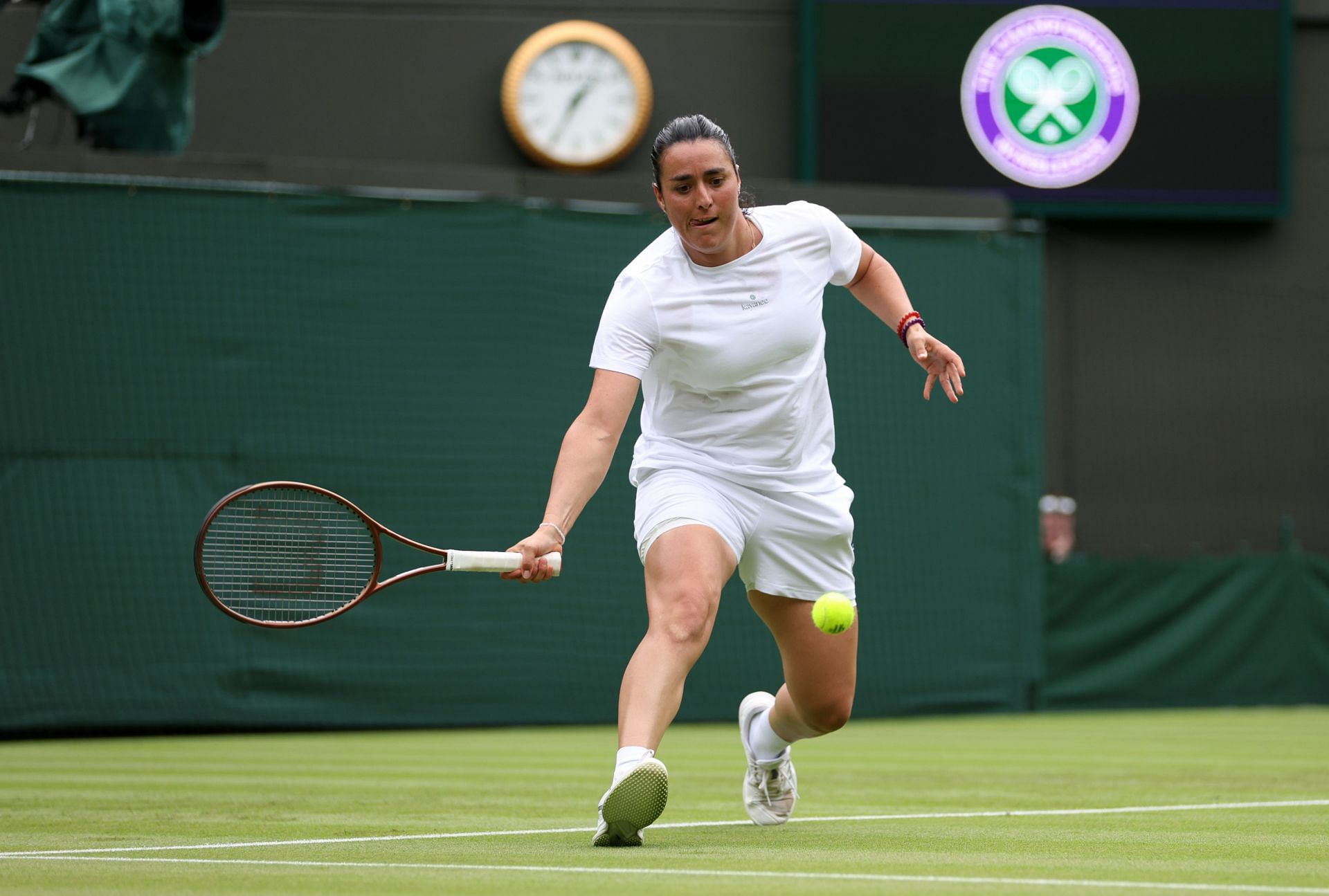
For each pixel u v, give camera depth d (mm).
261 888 8734
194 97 43125
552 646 31219
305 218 30000
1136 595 36406
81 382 28453
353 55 43969
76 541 28297
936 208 34781
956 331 34000
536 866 9859
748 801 13250
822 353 12141
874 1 44094
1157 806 15461
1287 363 46406
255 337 29547
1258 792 17281
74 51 31031
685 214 11102
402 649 30266
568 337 31484
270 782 18984
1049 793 17250
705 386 11633
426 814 14578
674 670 10828
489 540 30703
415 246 30625
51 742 27562
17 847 11578
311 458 29750
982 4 44438
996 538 34344
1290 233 46750
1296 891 8680
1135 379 46000
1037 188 44625
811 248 11891
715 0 45031
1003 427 34406
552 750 25312
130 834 12562
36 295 28297
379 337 30297
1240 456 46156
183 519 28953
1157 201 45062
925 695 33594
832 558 12055
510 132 44125
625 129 44156
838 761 22656
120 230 28844
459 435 30656
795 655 12195
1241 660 37188
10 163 28547
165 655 28734
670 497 11445
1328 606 37875
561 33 44094
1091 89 44812
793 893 8391
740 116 45031
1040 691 34781
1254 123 45406
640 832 10977
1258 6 45438
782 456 11805
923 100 44219
